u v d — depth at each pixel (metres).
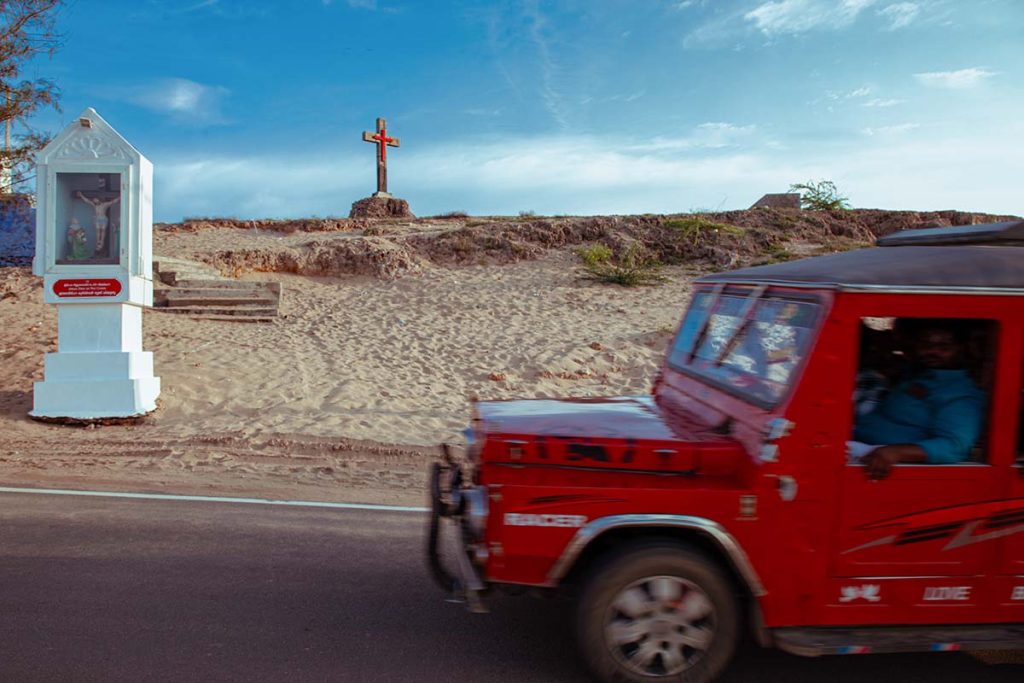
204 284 16.42
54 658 3.99
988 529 3.70
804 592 3.65
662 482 3.70
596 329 15.33
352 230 24.91
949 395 3.81
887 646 3.61
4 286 15.89
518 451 3.78
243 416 10.34
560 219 23.25
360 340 14.48
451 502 4.10
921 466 3.64
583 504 3.58
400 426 9.91
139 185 10.12
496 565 3.63
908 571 3.68
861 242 21.58
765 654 4.23
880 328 3.93
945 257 3.78
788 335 3.82
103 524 6.18
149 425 10.00
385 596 4.91
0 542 5.71
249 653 4.11
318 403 10.91
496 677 3.93
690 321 5.14
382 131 32.12
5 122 13.11
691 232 21.34
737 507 3.58
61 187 10.02
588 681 3.90
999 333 3.65
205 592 4.89
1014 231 4.15
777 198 25.03
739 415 3.90
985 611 3.74
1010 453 3.69
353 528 6.27
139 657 4.03
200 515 6.49
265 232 24.39
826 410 3.57
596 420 4.20
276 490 7.38
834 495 3.61
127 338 10.28
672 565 3.58
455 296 17.50
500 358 13.56
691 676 3.65
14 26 12.63
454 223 25.84
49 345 12.89
